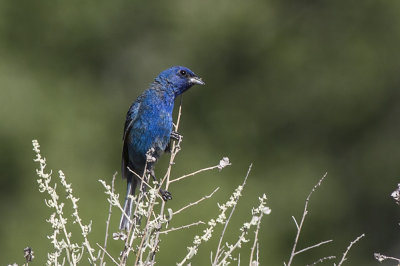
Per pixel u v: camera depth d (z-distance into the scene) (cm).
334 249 1795
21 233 1587
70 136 1788
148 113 832
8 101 1777
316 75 2073
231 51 2078
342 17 2158
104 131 1877
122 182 1689
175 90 838
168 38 2102
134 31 2094
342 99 2052
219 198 1669
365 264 1830
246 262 1483
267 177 1877
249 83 2052
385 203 1942
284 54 2077
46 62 1977
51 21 2023
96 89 1992
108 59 2059
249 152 1925
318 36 2125
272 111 2019
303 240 1762
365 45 2111
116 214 1503
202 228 1526
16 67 1897
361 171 1983
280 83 2055
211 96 2011
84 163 1750
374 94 2061
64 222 538
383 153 2008
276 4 2142
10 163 1700
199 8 2103
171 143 859
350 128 2034
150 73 2077
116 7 2075
